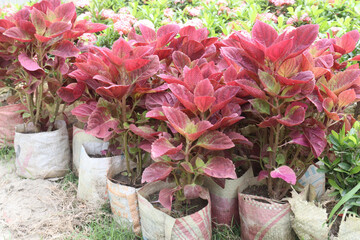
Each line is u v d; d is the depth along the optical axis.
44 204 0.97
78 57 0.96
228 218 0.86
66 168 1.10
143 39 0.95
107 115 0.82
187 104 0.70
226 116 0.70
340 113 0.77
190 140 0.69
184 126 0.69
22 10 0.99
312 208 0.71
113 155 0.96
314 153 0.71
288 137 0.80
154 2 1.85
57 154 1.07
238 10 1.71
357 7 1.57
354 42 0.82
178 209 0.82
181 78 0.78
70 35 0.99
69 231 0.87
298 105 0.70
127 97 0.88
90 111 0.86
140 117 0.85
